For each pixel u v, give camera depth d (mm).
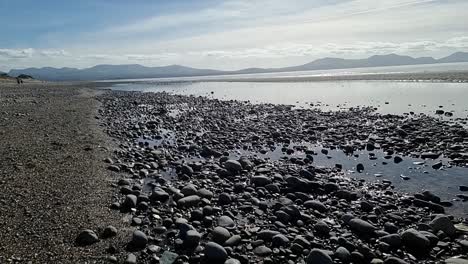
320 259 5930
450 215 7844
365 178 10773
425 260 6078
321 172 11508
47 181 9758
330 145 15383
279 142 16375
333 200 8984
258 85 69750
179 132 19578
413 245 6477
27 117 22469
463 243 6402
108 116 25609
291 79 82312
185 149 15203
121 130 19438
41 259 5891
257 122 22500
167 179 11016
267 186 9898
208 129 20484
